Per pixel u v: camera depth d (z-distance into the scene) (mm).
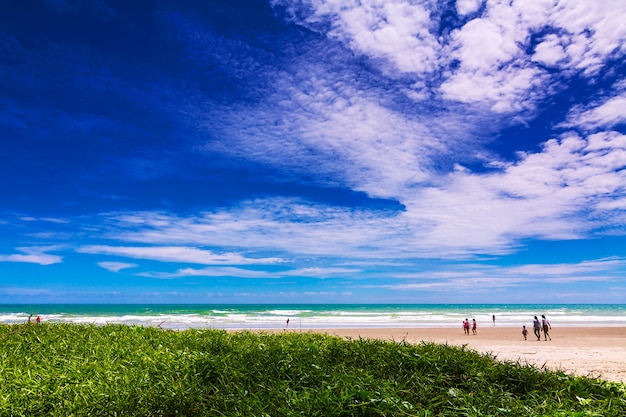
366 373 5504
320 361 6199
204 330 10367
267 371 5562
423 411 4168
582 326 46062
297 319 54844
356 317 63750
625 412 4668
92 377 5738
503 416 4293
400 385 5109
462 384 5355
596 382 5680
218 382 5238
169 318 55562
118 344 8180
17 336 8977
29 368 6301
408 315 71125
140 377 5551
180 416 4277
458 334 33625
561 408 4664
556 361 15375
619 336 32312
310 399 4453
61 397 4883
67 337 9000
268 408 4348
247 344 8289
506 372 5805
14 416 4441
